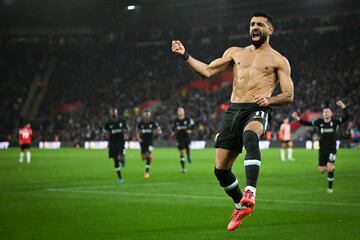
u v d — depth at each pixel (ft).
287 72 32.73
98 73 287.28
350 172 102.47
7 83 287.07
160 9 262.26
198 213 52.39
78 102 275.39
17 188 78.33
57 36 302.45
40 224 46.29
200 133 230.27
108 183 85.76
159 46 288.71
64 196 67.82
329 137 74.95
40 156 172.14
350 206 56.39
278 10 254.68
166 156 165.17
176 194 69.15
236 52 34.27
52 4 262.26
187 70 271.08
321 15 255.09
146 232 42.22
